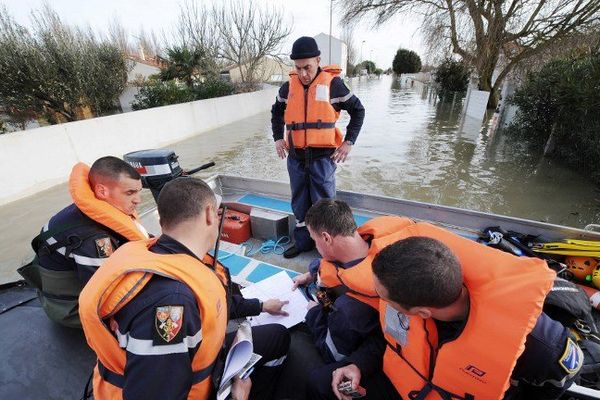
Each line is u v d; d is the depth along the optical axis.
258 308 1.53
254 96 14.66
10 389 1.51
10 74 8.17
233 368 1.03
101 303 0.79
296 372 1.53
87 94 9.82
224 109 12.20
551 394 0.98
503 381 0.87
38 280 1.72
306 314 1.71
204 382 0.94
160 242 0.96
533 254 2.11
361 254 1.37
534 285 0.84
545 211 4.80
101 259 1.38
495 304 0.87
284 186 3.07
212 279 0.93
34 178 5.88
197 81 15.00
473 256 0.97
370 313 1.29
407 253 0.85
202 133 10.82
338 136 2.34
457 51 11.34
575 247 2.00
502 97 10.13
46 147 6.08
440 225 2.53
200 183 1.00
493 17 9.99
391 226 1.42
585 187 5.57
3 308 2.01
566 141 6.56
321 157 2.28
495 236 2.25
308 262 2.42
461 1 9.97
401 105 16.23
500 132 9.40
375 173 6.41
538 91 7.33
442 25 11.02
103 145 7.27
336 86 2.15
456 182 5.91
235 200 3.14
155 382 0.77
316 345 1.56
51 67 8.81
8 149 5.52
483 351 0.88
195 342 0.84
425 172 6.42
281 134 2.55
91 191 1.46
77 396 1.47
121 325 0.80
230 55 18.05
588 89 5.51
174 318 0.79
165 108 9.16
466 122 11.23
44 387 1.52
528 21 9.55
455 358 0.93
